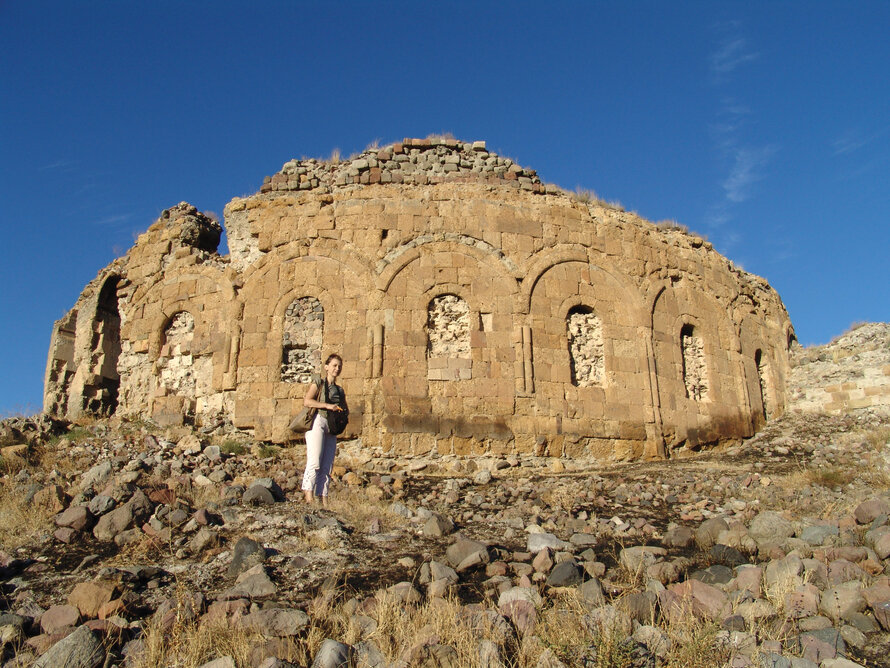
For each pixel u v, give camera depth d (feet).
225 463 45.16
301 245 57.47
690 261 66.54
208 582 27.17
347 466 50.21
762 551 28.71
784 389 71.56
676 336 62.64
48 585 27.12
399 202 58.13
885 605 22.34
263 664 20.42
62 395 65.41
